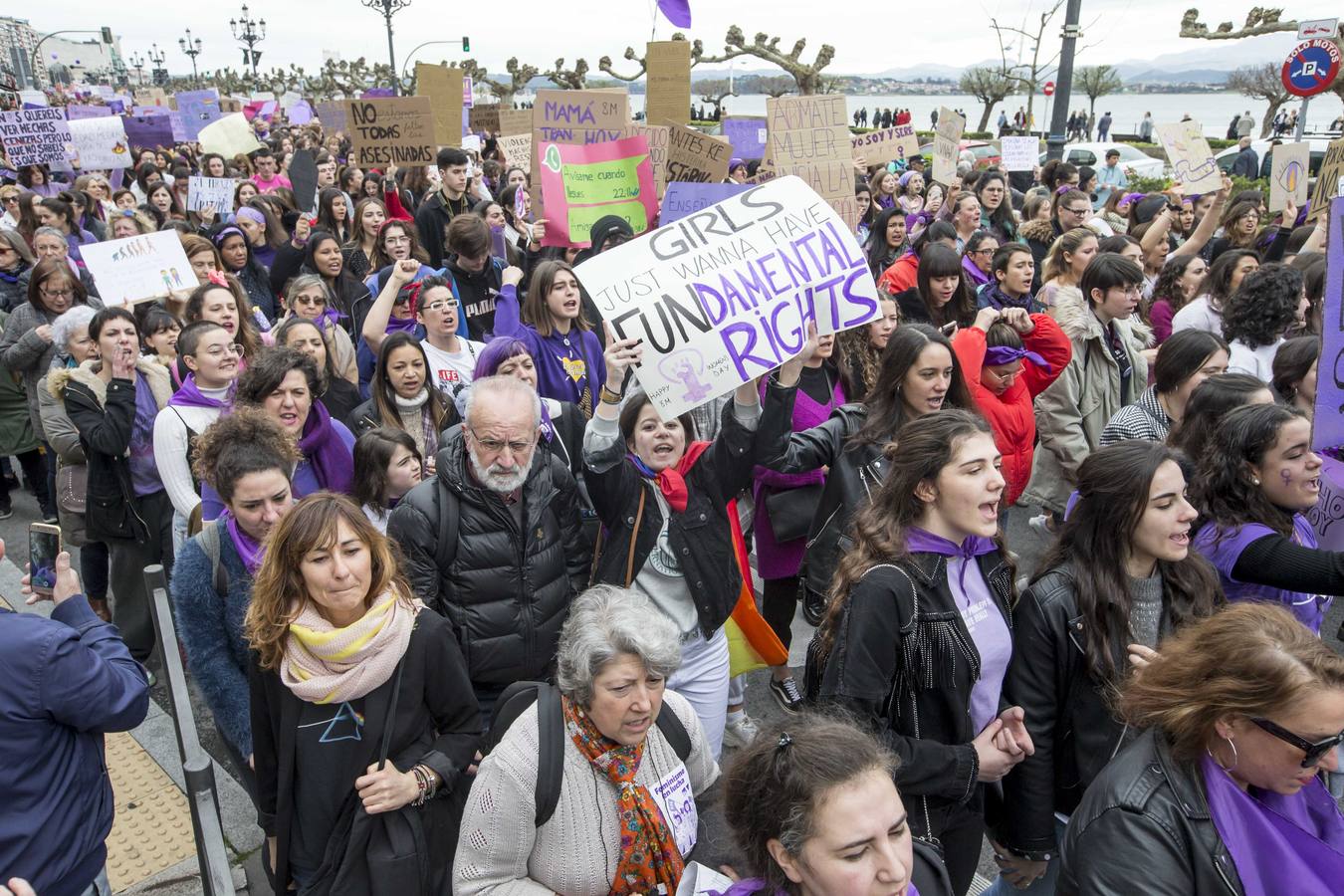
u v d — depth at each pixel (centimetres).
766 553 460
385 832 255
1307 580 289
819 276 348
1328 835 192
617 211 684
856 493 373
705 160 779
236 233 805
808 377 468
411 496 318
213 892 236
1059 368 498
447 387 519
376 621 248
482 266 686
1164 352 432
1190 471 326
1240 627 184
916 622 254
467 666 314
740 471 346
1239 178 1413
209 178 1102
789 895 182
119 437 455
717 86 3569
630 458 345
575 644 221
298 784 257
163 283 602
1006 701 274
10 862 226
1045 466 562
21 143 1194
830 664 257
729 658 372
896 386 371
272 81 6450
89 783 245
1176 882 181
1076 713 264
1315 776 193
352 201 1295
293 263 838
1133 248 695
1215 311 596
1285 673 173
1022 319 470
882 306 483
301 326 489
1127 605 259
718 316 335
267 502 304
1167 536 254
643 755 238
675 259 339
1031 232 923
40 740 229
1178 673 189
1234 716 180
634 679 218
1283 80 978
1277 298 506
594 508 348
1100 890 185
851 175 717
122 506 471
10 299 783
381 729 254
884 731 253
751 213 351
